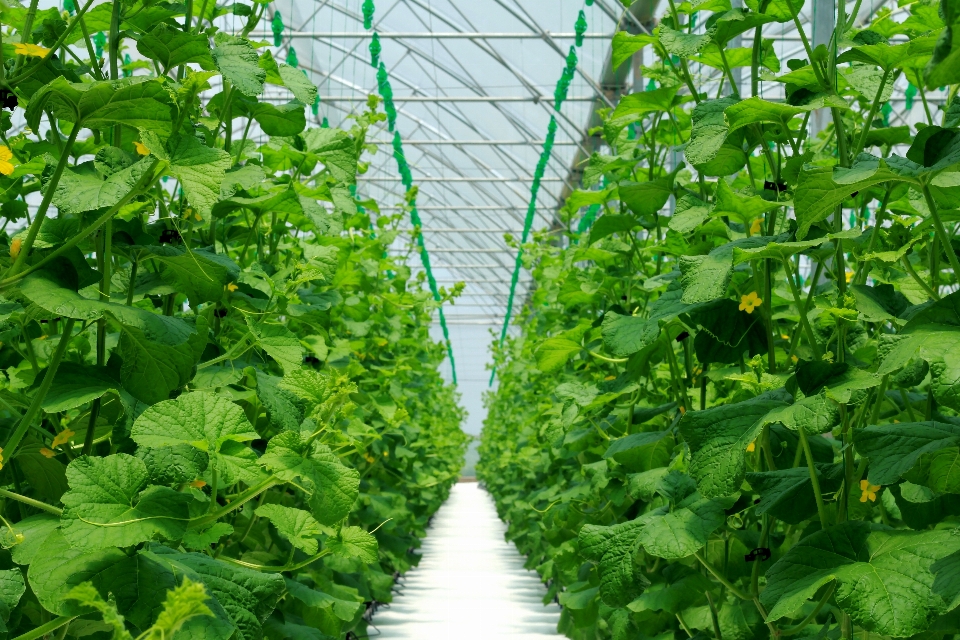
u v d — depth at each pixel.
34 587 1.29
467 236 18.98
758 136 2.13
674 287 2.23
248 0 4.29
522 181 13.89
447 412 12.73
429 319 7.34
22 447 1.70
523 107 11.05
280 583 1.50
